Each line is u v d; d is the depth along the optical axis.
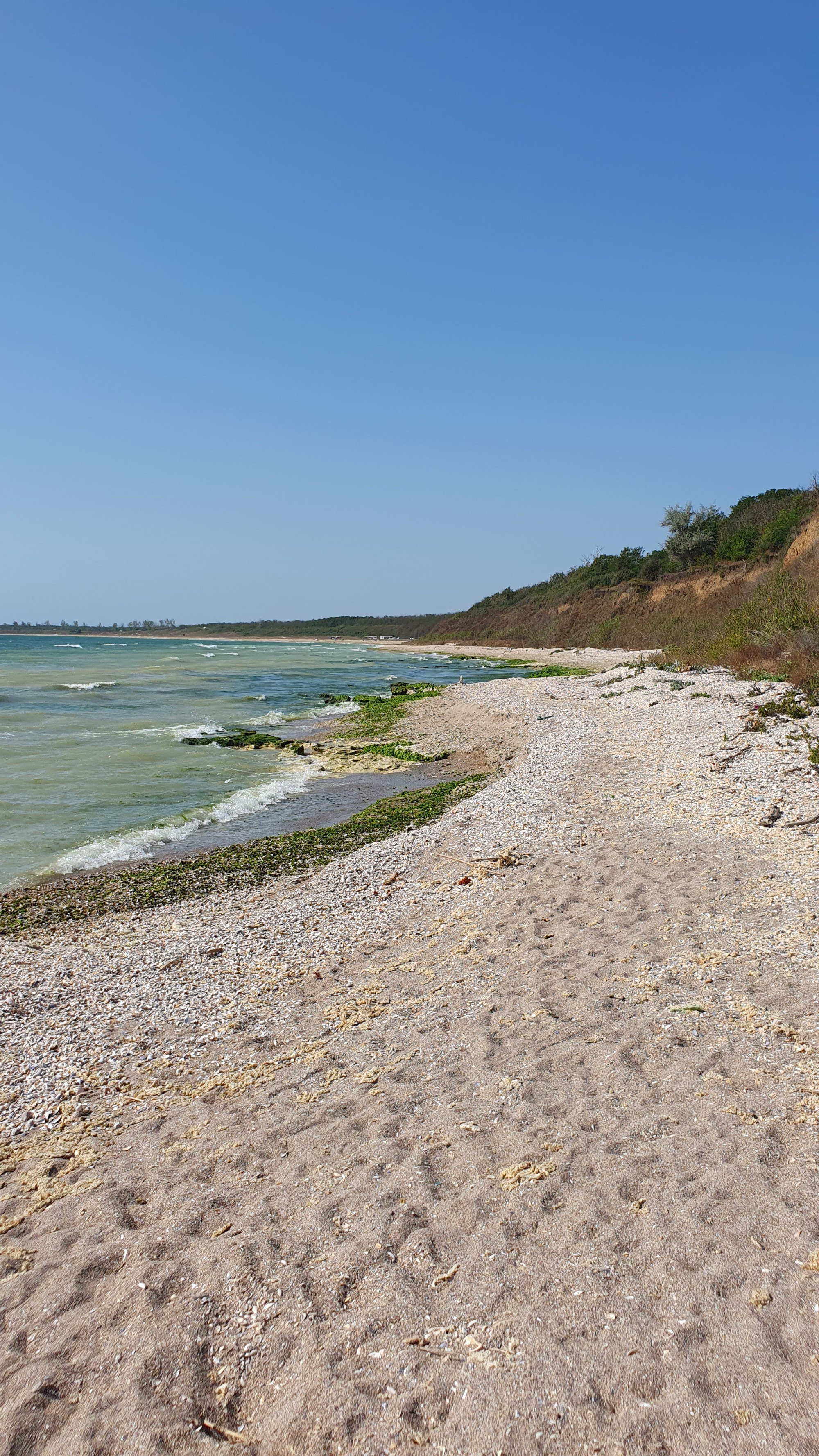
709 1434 2.76
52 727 25.75
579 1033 5.77
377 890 10.02
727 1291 3.32
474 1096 5.18
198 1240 4.17
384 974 7.54
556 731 20.22
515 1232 3.87
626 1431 2.81
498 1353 3.21
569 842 10.55
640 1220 3.80
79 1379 3.39
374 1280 3.72
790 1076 4.79
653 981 6.42
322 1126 5.10
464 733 23.59
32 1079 6.06
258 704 33.97
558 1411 2.93
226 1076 5.95
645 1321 3.24
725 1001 5.90
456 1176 4.40
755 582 41.38
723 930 7.22
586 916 8.05
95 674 49.50
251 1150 4.95
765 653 25.28
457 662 65.06
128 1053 6.40
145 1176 4.79
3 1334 3.68
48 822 14.62
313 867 11.73
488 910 8.69
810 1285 3.27
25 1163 5.04
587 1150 4.40
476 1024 6.20
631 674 29.78
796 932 6.91
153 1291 3.82
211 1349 3.48
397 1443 2.92
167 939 9.01
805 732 14.19
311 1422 3.05
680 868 9.02
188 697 36.44
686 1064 5.10
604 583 69.50
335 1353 3.35
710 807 11.22
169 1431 3.10
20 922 9.91
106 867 12.16
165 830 14.03
